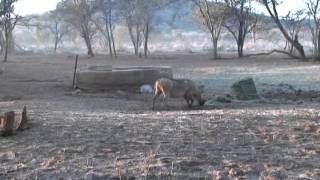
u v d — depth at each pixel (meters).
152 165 9.05
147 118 14.67
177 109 19.25
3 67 51.09
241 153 9.91
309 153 9.84
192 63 57.47
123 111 18.52
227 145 10.62
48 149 10.52
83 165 9.20
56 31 122.38
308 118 14.09
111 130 12.49
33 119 14.16
